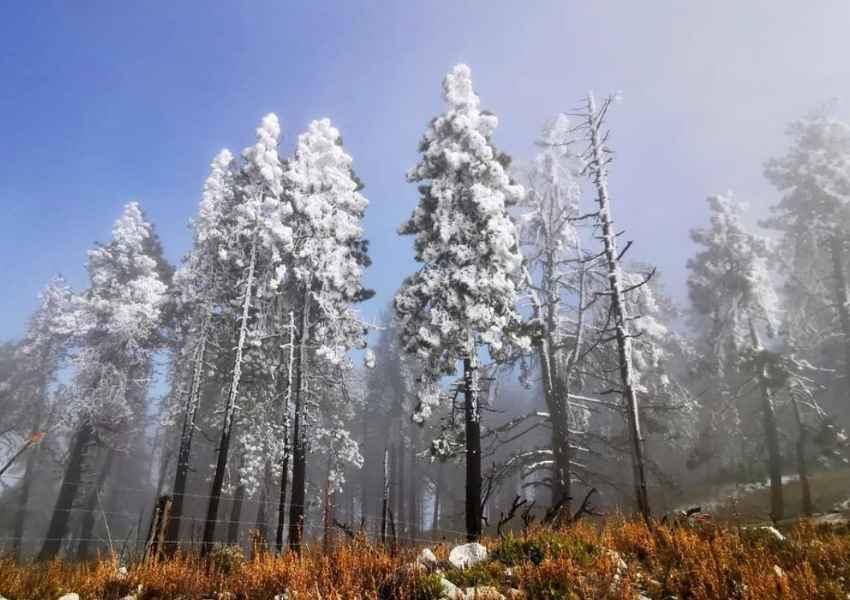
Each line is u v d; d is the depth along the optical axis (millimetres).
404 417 42656
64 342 30375
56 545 24609
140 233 31859
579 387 24359
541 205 24469
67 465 30625
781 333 30531
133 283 29562
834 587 6656
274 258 22906
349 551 8547
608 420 30641
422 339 17828
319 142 25297
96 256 30547
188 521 30266
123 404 27906
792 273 33375
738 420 30406
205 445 32656
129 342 28641
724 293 30812
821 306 32781
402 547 8961
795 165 31406
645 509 15164
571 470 21922
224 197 26266
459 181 19766
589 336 23844
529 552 8234
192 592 8125
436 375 18641
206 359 25625
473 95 20516
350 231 24031
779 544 8805
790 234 32312
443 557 8984
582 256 22875
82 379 27844
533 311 22781
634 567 7637
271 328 24891
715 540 8102
